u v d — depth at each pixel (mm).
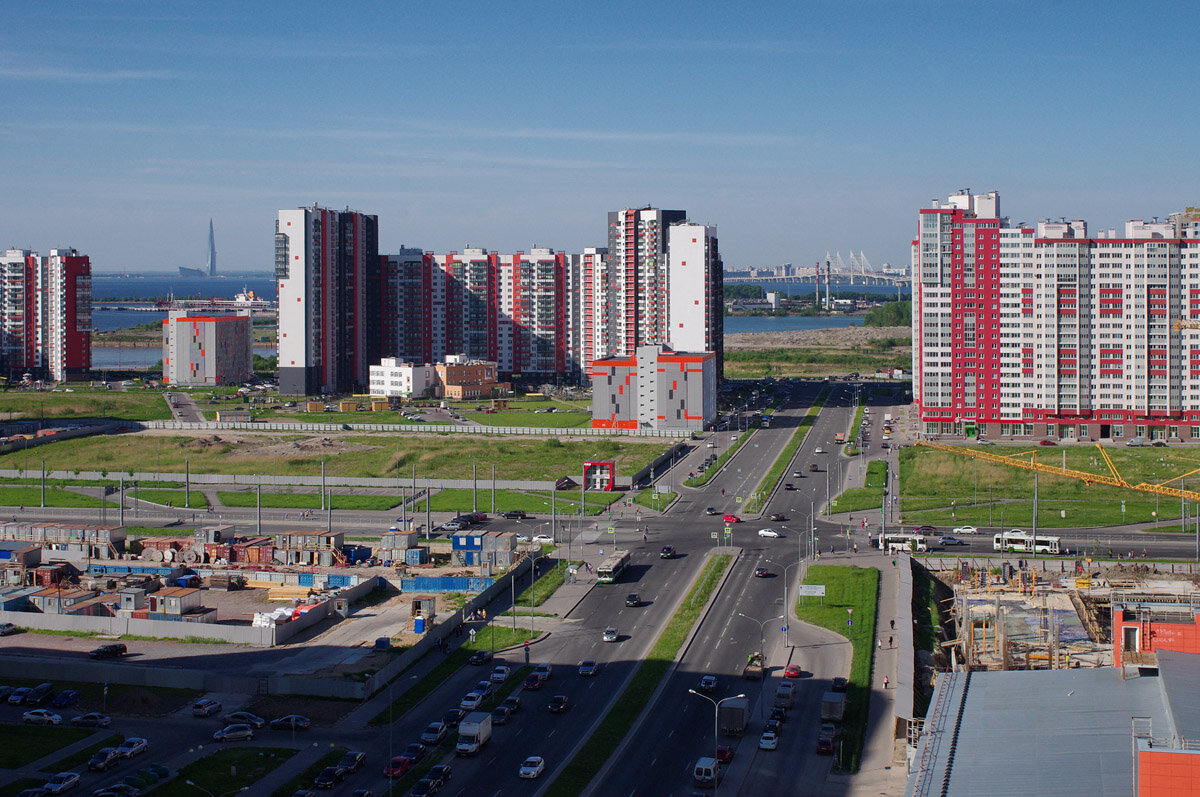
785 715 183125
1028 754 133875
